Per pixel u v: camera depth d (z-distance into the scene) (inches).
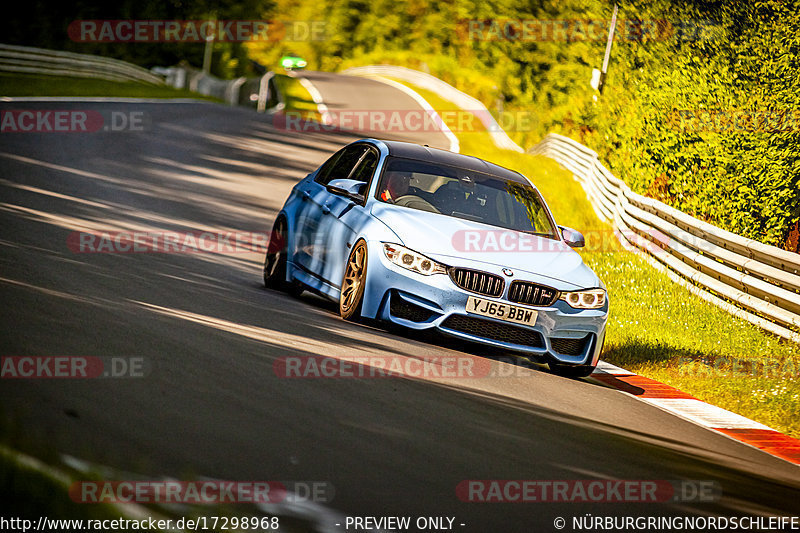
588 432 637.9
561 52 6530.5
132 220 1349.7
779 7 2107.5
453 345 874.8
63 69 4616.1
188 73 5954.7
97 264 917.2
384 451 487.8
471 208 935.7
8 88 3282.5
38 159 1818.4
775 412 882.1
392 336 847.1
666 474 563.8
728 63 2076.8
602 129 3002.0
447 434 547.2
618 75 2989.7
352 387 613.6
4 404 430.0
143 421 454.9
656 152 2117.4
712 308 1389.0
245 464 422.9
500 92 6609.3
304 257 988.6
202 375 563.2
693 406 863.7
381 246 844.6
